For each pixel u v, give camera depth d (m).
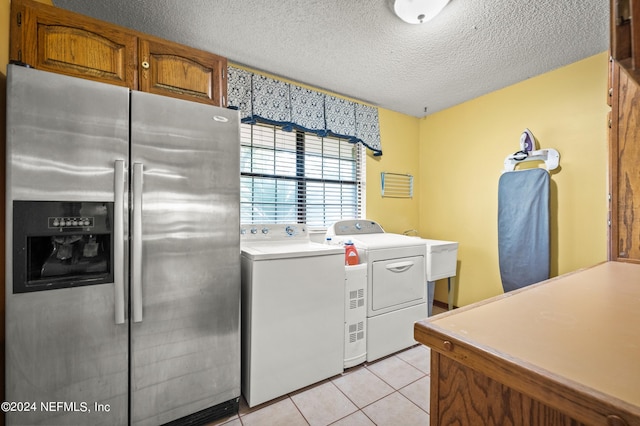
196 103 1.48
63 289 1.18
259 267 1.66
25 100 1.12
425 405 1.68
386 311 2.23
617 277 0.98
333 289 1.94
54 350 1.17
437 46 2.07
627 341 0.50
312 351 1.85
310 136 2.81
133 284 1.30
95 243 1.30
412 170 3.48
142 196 1.33
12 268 1.10
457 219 3.14
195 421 1.49
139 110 1.34
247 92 2.32
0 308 1.17
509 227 2.61
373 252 2.17
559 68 2.38
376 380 1.93
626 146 1.26
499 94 2.78
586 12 1.70
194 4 1.66
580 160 2.27
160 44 1.55
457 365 0.54
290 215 2.68
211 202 1.51
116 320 1.27
